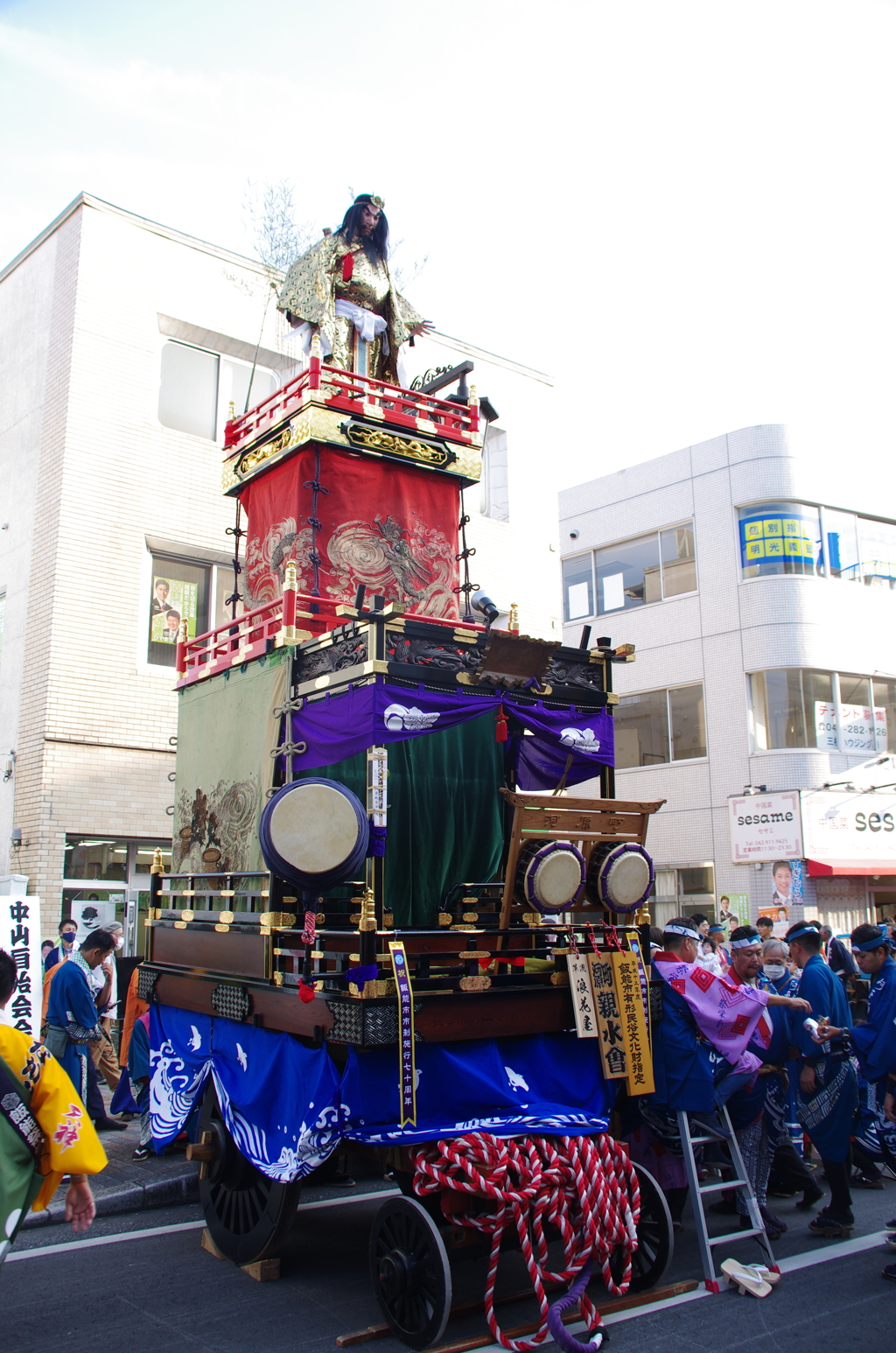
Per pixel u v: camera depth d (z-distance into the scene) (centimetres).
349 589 741
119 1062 938
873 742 2073
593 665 669
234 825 649
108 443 1284
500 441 1684
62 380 1279
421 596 781
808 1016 640
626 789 2220
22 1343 463
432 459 792
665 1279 545
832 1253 590
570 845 570
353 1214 688
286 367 1491
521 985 558
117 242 1328
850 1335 468
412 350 1577
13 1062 355
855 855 1942
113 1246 618
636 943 607
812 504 2092
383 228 874
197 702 737
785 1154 690
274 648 632
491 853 714
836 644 2042
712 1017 569
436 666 575
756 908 1944
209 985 627
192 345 1405
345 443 741
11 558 1313
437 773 699
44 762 1181
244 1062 584
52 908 1157
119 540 1277
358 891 642
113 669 1247
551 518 1708
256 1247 547
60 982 856
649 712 2217
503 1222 461
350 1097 480
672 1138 591
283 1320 491
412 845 679
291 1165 500
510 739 728
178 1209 710
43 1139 355
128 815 1231
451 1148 463
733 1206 677
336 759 570
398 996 486
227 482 838
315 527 730
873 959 603
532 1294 514
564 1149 488
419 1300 456
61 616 1218
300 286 854
